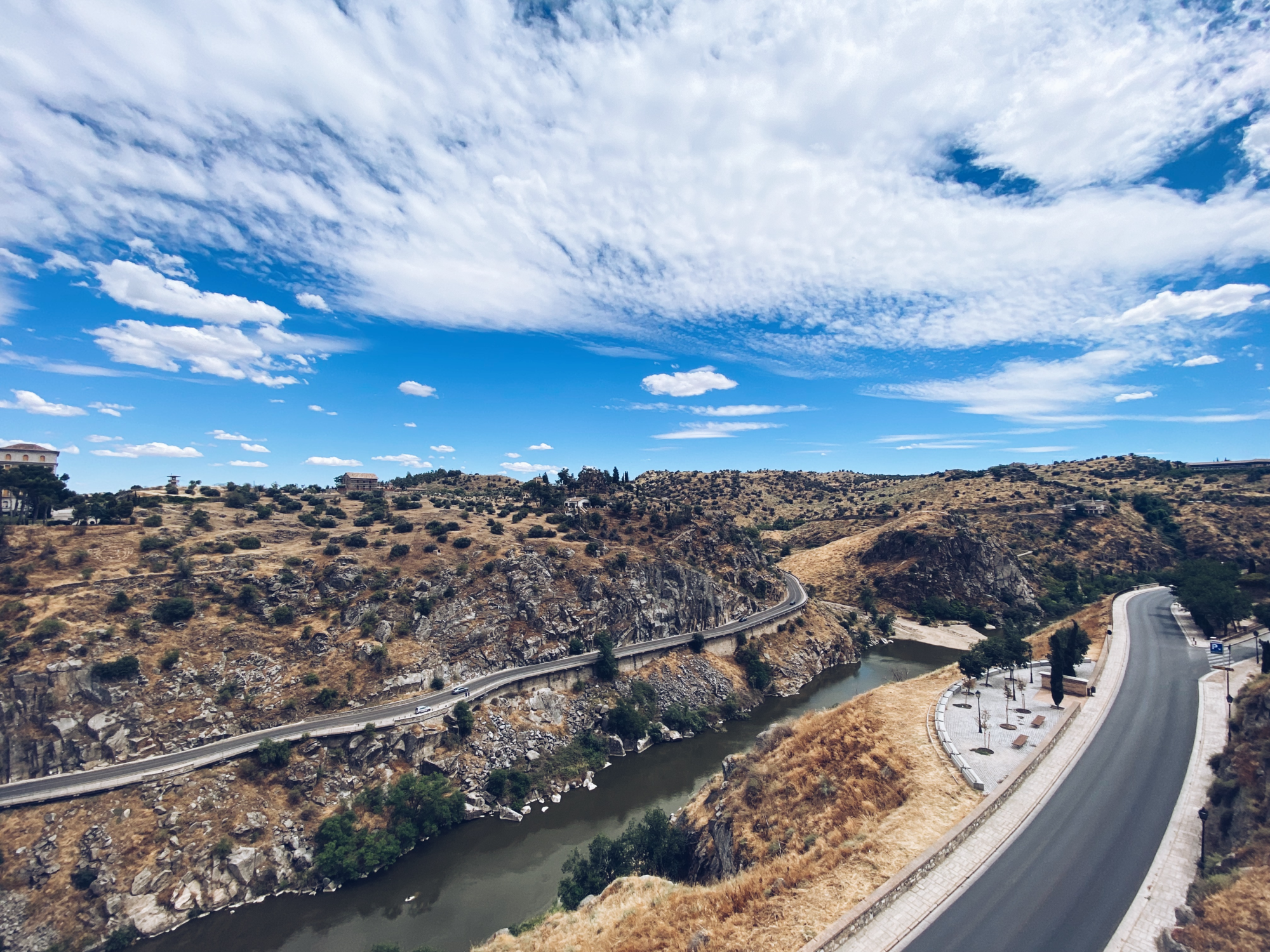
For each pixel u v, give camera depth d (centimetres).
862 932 2430
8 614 5850
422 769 6106
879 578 15575
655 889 3456
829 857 3052
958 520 15862
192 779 5200
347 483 16775
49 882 4347
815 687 10225
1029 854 3000
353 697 6675
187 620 6562
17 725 5128
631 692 8394
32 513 8425
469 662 7731
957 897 2664
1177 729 4625
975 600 14388
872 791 3744
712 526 13150
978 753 4112
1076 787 3703
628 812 6097
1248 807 3017
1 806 4625
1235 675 5928
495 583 8756
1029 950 2338
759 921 2591
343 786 5662
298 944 4328
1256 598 8775
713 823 4384
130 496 10019
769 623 11112
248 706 6141
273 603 7262
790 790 4119
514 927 3778
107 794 4897
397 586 8125
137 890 4462
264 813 5203
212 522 9138
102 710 5466
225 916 4559
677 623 10212
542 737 7069
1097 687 5666
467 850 5441
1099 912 2566
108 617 6169
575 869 4412
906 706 5125
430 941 4344
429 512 11706
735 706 8806
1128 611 9250
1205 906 2373
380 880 5019
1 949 4041
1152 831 3216
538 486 16175
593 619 9119
